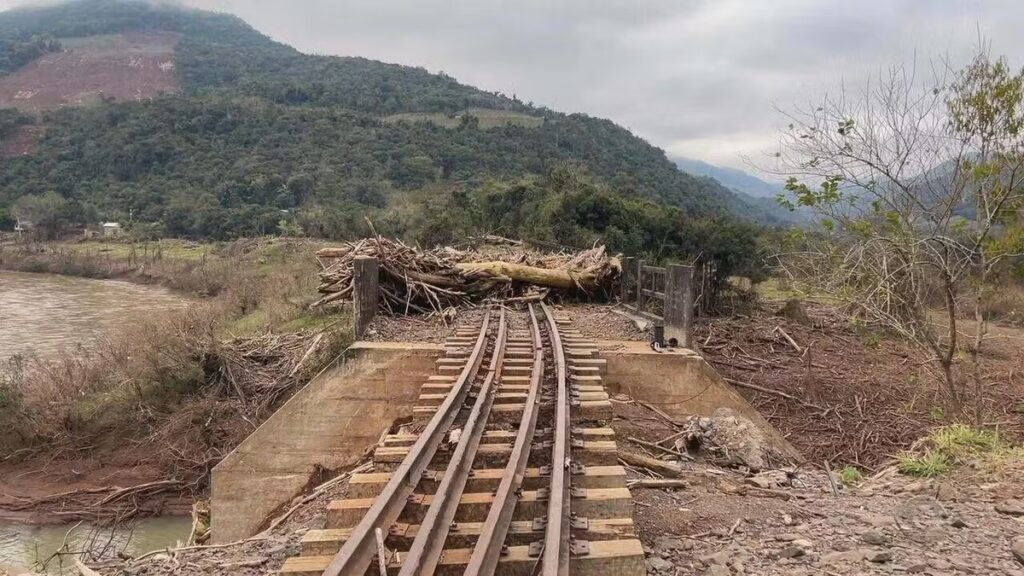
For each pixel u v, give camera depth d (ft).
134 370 56.49
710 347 55.06
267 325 66.69
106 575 17.19
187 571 16.38
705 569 14.14
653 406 29.68
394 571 12.46
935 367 41.73
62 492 48.62
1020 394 43.14
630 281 48.11
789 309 67.41
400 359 29.99
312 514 22.59
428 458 17.56
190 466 50.03
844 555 14.17
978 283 29.22
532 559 12.68
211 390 54.60
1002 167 26.53
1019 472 18.75
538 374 25.05
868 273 30.48
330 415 29.76
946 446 21.29
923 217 29.45
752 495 19.34
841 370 49.11
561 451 17.01
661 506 17.97
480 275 44.60
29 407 54.70
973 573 13.35
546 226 85.56
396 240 48.62
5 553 39.78
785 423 39.73
